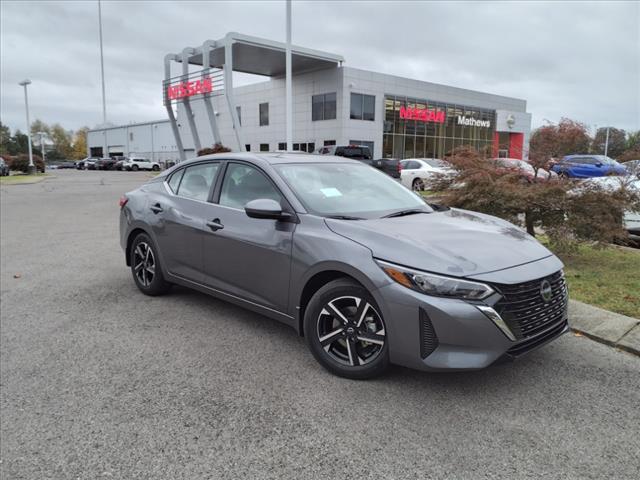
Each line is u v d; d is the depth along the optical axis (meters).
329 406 3.14
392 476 2.50
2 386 3.47
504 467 2.56
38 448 2.76
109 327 4.58
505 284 3.00
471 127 48.03
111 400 3.27
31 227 11.15
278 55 34.94
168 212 4.96
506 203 6.54
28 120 47.91
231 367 3.73
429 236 3.44
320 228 3.63
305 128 41.28
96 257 7.73
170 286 5.48
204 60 32.97
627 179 6.51
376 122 40.41
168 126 66.62
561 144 7.09
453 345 2.98
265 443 2.78
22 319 4.83
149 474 2.53
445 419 2.99
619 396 3.27
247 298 4.19
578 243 6.51
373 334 3.31
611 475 2.50
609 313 4.63
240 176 4.45
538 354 3.91
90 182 32.38
